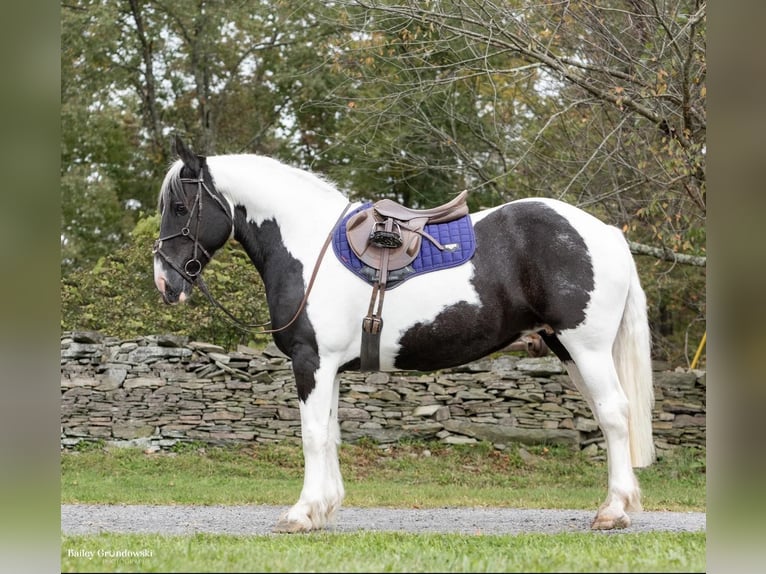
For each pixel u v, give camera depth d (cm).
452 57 1187
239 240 592
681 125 948
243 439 1053
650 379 565
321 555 444
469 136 1383
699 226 1080
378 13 1138
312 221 571
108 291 1197
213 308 1170
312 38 1730
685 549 464
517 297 552
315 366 548
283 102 1916
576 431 1048
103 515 694
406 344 549
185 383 1062
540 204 563
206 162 587
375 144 1309
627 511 554
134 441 1039
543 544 497
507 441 1054
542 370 1062
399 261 546
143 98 2000
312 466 545
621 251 561
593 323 546
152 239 1200
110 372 1058
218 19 1798
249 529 608
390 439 1057
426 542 504
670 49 932
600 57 994
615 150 934
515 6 1040
